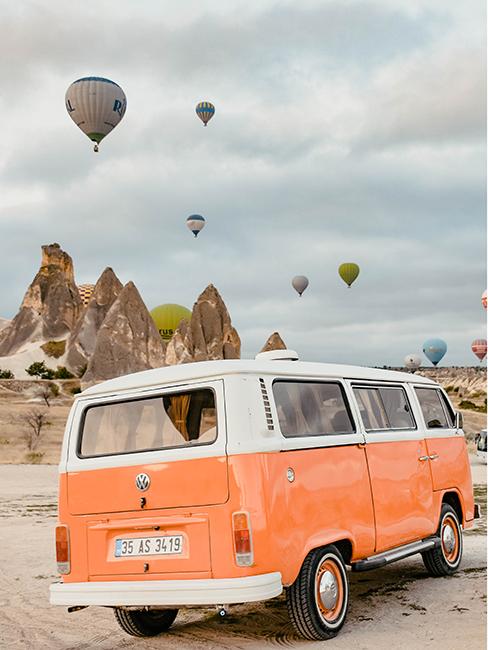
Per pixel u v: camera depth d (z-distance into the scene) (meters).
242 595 5.93
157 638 7.11
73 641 7.09
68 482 6.88
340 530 6.90
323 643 6.42
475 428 65.44
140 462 6.54
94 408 6.96
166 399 6.62
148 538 6.45
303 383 7.04
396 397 8.46
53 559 12.04
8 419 73.44
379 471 7.64
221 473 6.20
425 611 7.32
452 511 9.16
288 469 6.43
